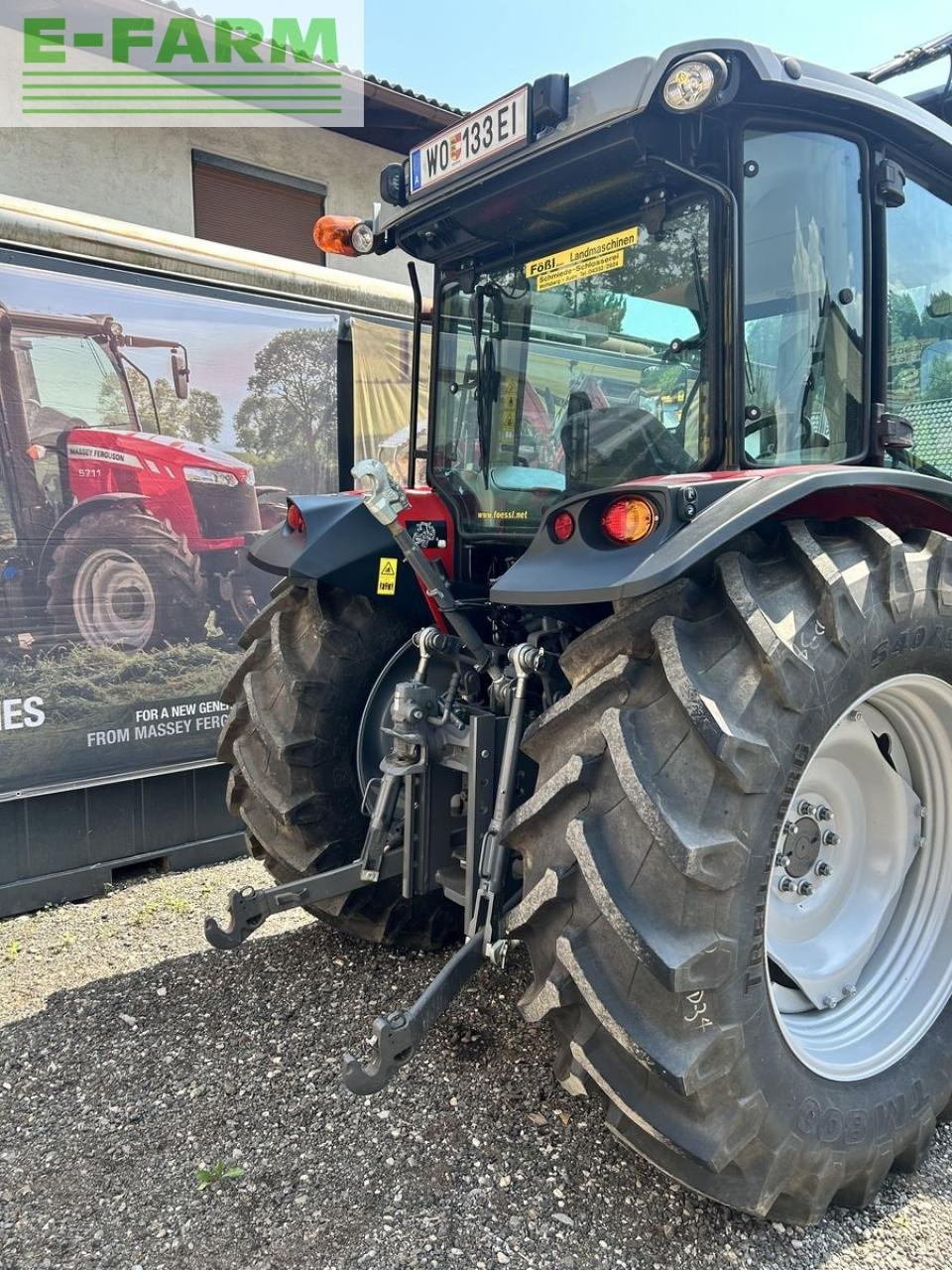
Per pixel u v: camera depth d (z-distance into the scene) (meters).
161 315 3.69
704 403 1.95
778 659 1.63
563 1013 1.74
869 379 2.13
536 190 2.07
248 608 4.03
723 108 1.82
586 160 1.91
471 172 2.08
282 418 4.09
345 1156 2.03
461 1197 1.91
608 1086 1.67
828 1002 2.10
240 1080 2.32
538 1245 1.78
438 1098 2.23
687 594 1.74
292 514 2.74
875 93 1.96
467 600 2.56
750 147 1.89
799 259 1.98
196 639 3.86
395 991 2.76
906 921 2.24
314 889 2.45
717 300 1.87
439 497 2.75
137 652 3.69
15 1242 1.79
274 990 2.78
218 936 2.37
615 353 2.15
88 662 3.57
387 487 2.14
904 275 2.28
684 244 1.97
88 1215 1.86
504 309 2.47
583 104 1.82
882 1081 1.96
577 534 1.76
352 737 2.69
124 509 3.63
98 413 3.54
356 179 8.09
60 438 3.45
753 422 1.94
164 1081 2.32
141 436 3.66
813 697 1.68
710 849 1.55
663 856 1.60
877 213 2.09
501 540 2.55
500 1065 2.37
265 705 2.66
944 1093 2.07
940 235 2.38
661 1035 1.61
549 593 1.68
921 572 1.88
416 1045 1.85
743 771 1.58
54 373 3.42
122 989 2.80
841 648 1.73
